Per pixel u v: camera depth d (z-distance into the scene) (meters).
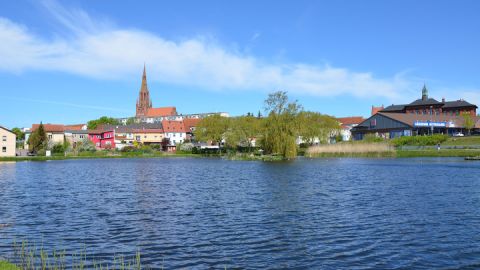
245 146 139.88
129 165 85.00
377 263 17.06
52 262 17.20
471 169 61.12
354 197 34.50
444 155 96.25
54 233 22.33
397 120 147.75
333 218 25.77
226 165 81.31
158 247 19.48
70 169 72.69
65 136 176.62
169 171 66.88
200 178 53.44
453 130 158.62
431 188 39.72
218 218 26.03
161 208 29.86
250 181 48.44
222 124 141.62
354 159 91.06
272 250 18.92
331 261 17.34
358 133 162.12
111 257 17.97
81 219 26.00
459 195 34.97
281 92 94.81
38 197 36.06
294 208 29.39
